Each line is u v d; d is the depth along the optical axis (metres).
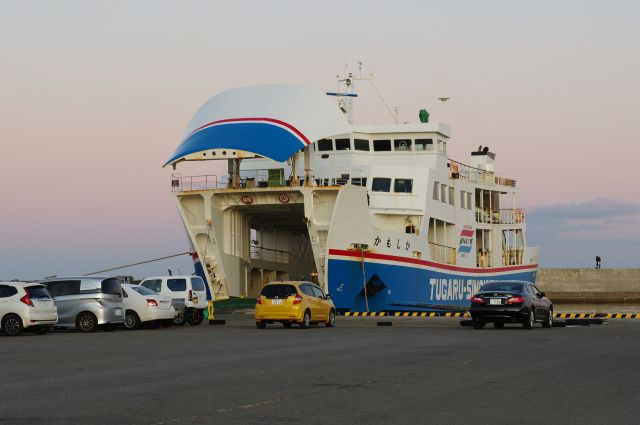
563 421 10.63
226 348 21.69
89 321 30.31
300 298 31.91
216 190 41.81
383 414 11.05
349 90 55.69
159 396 12.59
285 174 51.03
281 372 15.77
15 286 27.72
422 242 46.91
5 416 10.80
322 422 10.44
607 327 33.34
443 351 20.50
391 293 43.88
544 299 32.78
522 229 66.81
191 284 37.06
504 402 12.13
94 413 11.03
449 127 52.41
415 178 47.53
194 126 42.84
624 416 11.02
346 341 24.17
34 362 17.88
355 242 41.56
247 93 43.44
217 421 10.46
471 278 54.44
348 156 50.22
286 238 54.16
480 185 58.06
